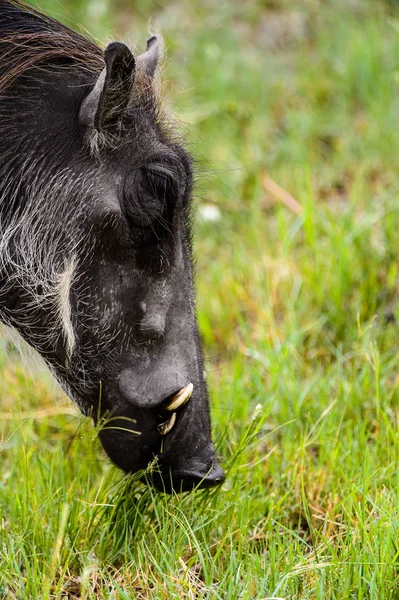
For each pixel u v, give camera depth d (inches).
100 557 472.4
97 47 491.5
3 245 468.4
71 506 482.0
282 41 1052.5
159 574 446.9
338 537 464.8
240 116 926.4
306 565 442.3
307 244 728.3
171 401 451.8
